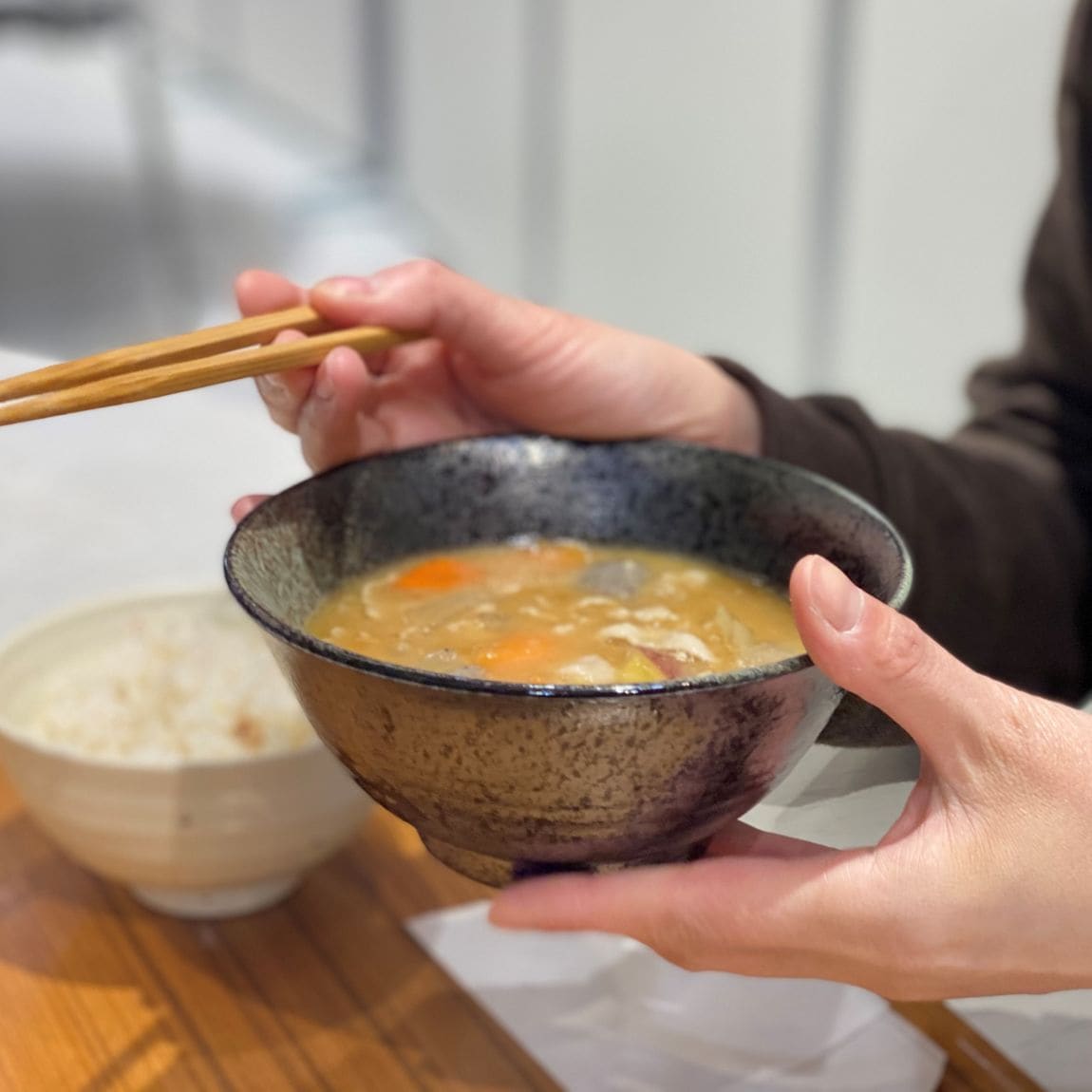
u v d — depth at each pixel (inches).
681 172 66.5
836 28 56.2
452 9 75.2
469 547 22.6
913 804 19.2
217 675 25.3
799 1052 21.6
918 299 58.1
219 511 30.6
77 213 78.7
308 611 20.6
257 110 97.3
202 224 80.1
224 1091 21.2
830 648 17.2
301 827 23.0
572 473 22.8
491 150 76.8
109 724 24.4
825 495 20.9
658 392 25.0
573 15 67.9
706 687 16.6
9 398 19.6
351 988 22.7
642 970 22.6
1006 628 28.4
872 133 57.0
